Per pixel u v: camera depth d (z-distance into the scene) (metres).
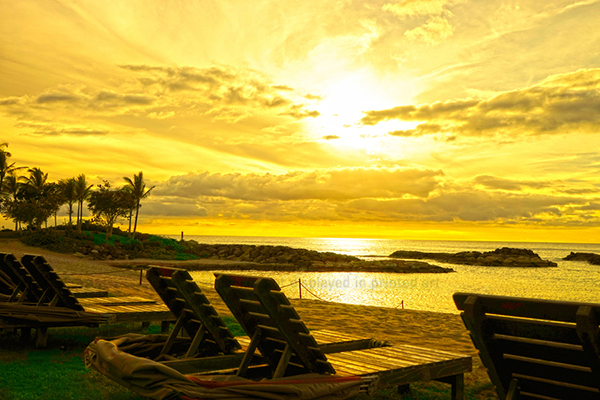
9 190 58.91
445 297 34.91
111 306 8.49
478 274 67.50
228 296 4.56
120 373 4.05
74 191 56.91
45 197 59.84
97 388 5.12
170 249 63.28
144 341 5.62
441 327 12.32
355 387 4.34
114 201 57.62
